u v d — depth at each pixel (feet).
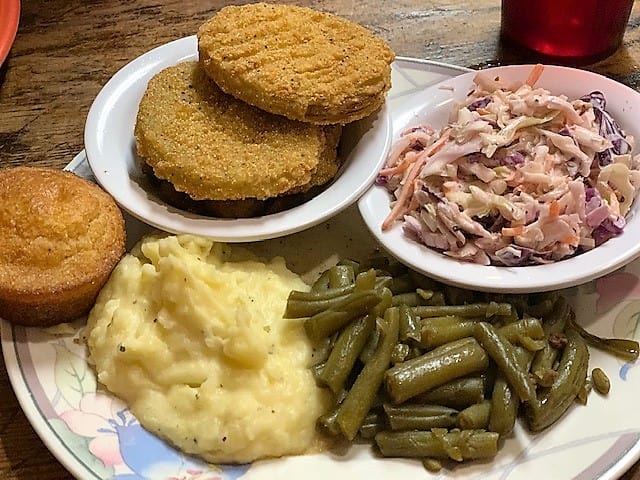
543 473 0.82
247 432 0.84
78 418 0.87
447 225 0.99
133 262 0.97
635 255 0.96
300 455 0.87
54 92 1.30
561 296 0.99
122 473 0.82
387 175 1.09
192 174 0.99
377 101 1.10
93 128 1.11
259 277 1.00
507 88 1.16
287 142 1.04
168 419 0.87
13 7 1.36
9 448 0.88
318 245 1.10
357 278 0.94
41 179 0.98
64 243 0.93
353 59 1.10
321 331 0.92
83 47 1.38
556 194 1.01
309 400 0.89
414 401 0.87
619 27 1.31
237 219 1.02
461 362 0.87
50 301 0.92
